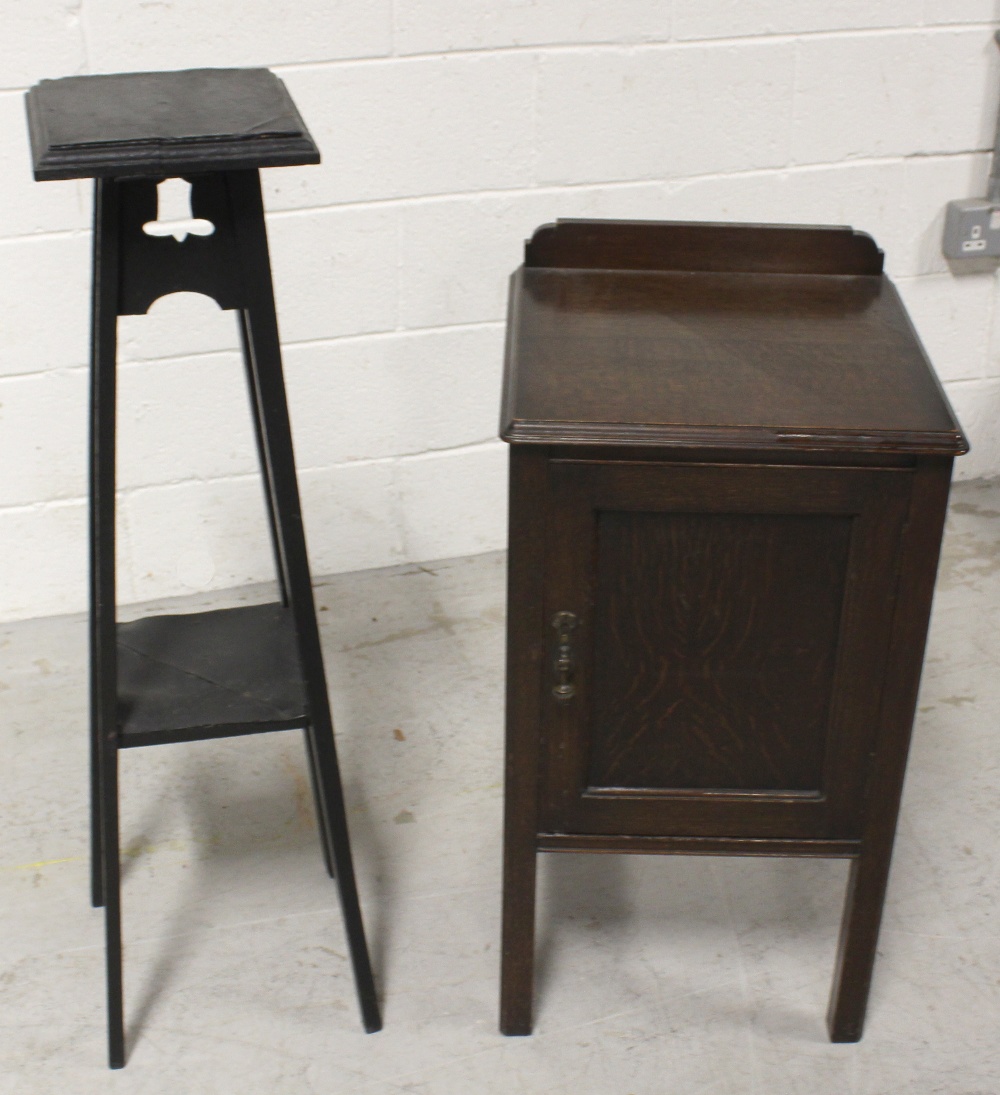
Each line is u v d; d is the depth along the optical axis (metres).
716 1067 1.46
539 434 1.15
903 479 1.18
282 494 1.25
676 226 1.49
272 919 1.66
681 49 2.14
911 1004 1.53
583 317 1.37
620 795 1.35
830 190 2.33
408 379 2.27
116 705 1.32
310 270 2.14
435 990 1.56
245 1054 1.48
